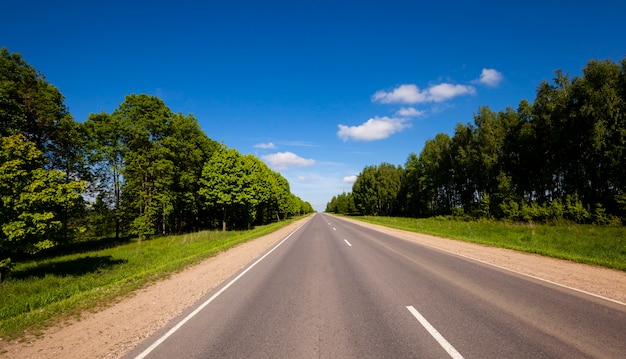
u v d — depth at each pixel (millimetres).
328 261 11211
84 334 4891
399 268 9461
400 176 79125
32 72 19219
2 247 9695
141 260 14148
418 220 46875
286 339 4352
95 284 9078
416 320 4938
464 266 9555
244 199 33844
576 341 4023
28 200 9984
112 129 25312
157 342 4391
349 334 4457
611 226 23078
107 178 26328
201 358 3832
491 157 40719
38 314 5906
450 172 55000
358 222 46156
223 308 5934
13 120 17000
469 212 47812
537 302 5758
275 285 7734
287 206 70688
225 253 14688
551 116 32625
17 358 4098
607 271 8633
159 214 30609
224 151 34156
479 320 4867
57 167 20828
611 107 26125
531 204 33125
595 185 30953
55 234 10742
